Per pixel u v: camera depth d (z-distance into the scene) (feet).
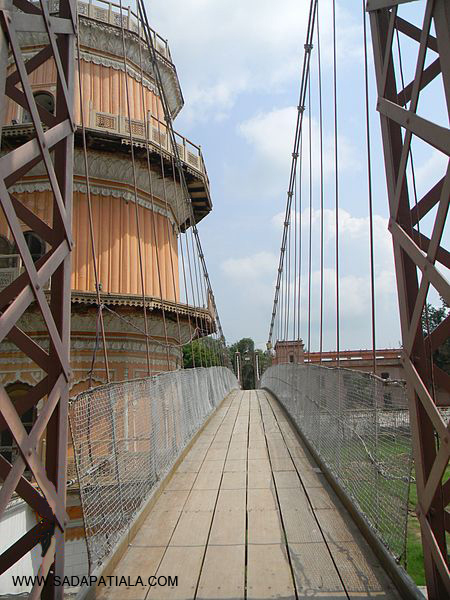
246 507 15.49
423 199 9.63
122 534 12.36
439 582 8.63
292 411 33.63
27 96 8.31
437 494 8.76
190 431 25.89
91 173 43.42
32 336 38.47
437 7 8.29
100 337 40.45
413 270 9.75
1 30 7.43
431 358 9.06
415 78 9.12
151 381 17.24
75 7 10.62
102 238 42.63
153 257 46.29
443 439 8.13
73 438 9.70
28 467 7.77
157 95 52.80
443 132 8.01
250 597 9.91
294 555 11.79
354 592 9.94
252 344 238.68
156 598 9.98
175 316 44.29
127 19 48.11
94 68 46.73
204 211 59.16
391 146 10.28
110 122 41.42
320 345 22.93
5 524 21.17
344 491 15.43
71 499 30.42
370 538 12.10
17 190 40.68
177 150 42.96
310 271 29.86
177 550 12.33
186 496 16.84
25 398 8.80
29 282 7.95
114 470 12.30
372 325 15.11
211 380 41.83
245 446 25.36
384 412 11.35
